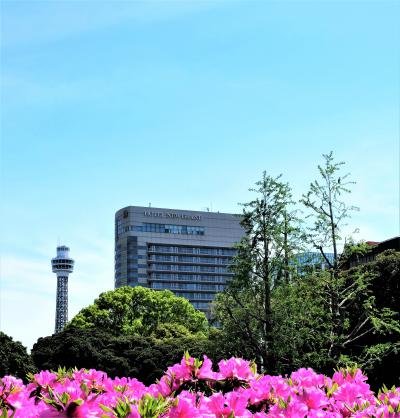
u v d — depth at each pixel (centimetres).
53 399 427
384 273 3744
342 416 511
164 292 8144
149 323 7712
